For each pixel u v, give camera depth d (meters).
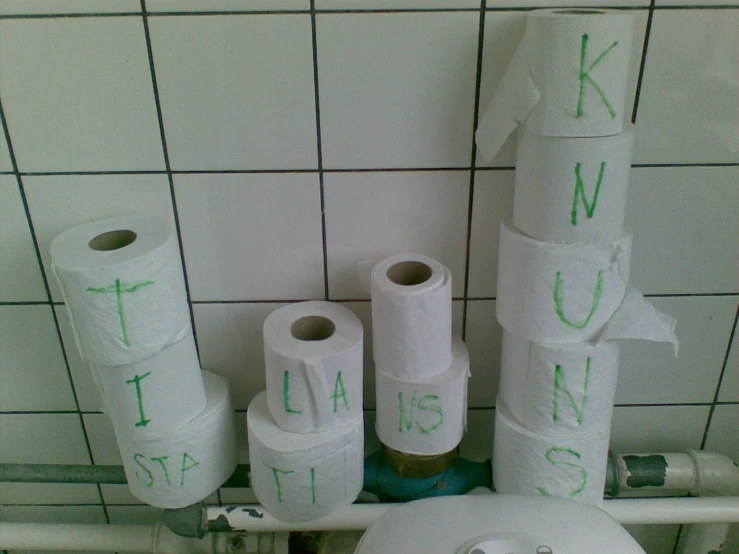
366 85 0.67
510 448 0.73
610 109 0.56
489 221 0.74
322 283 0.78
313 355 0.64
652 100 0.68
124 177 0.71
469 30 0.65
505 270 0.67
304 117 0.68
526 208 0.63
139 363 0.65
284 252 0.76
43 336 0.81
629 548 0.52
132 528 0.87
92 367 0.68
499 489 0.77
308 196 0.73
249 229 0.74
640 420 0.88
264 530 0.77
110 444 0.89
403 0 0.63
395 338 0.67
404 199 0.73
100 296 0.59
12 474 0.84
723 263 0.77
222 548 0.84
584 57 0.54
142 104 0.68
